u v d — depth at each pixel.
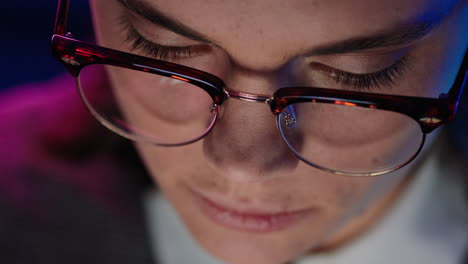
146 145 0.35
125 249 0.47
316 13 0.28
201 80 0.31
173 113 0.33
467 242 0.43
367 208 0.37
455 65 0.31
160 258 0.47
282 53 0.29
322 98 0.30
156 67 0.31
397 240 0.42
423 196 0.42
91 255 0.47
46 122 0.47
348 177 0.33
